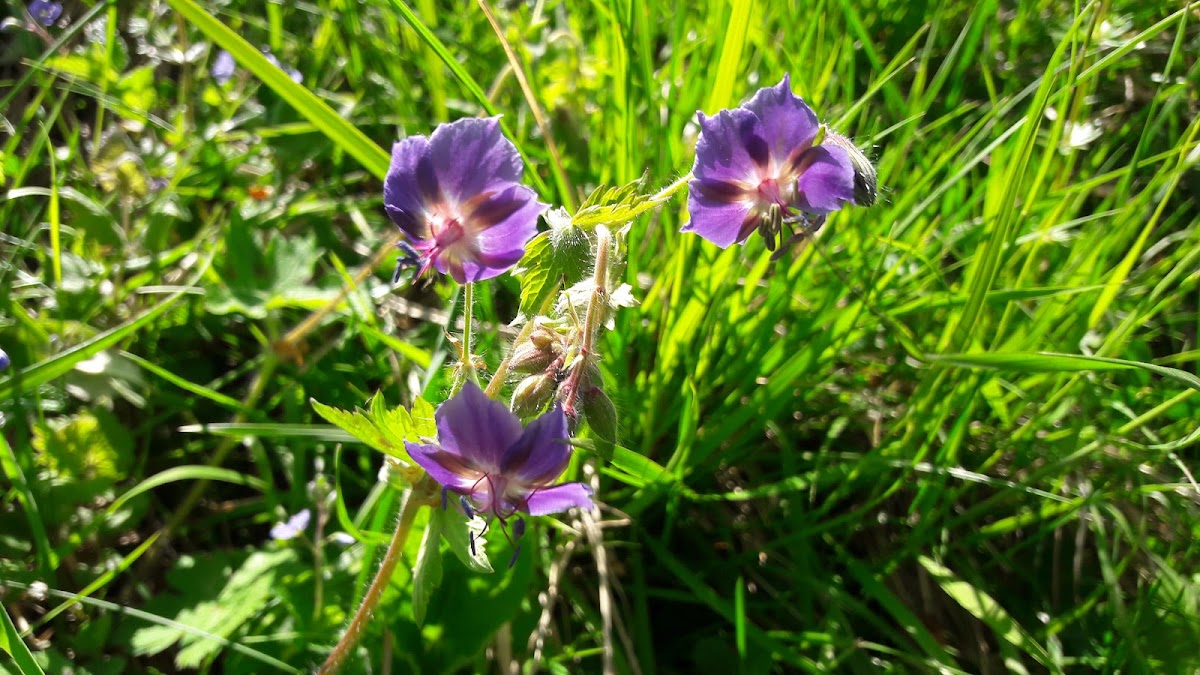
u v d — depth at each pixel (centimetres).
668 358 20
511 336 19
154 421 20
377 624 17
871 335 23
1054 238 22
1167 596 19
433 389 18
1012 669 18
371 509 18
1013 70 27
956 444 19
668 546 20
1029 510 21
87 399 20
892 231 21
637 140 22
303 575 17
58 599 18
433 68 25
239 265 21
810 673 17
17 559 18
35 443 19
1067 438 21
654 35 26
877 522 21
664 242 22
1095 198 25
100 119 25
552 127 25
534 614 18
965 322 19
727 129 14
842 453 21
